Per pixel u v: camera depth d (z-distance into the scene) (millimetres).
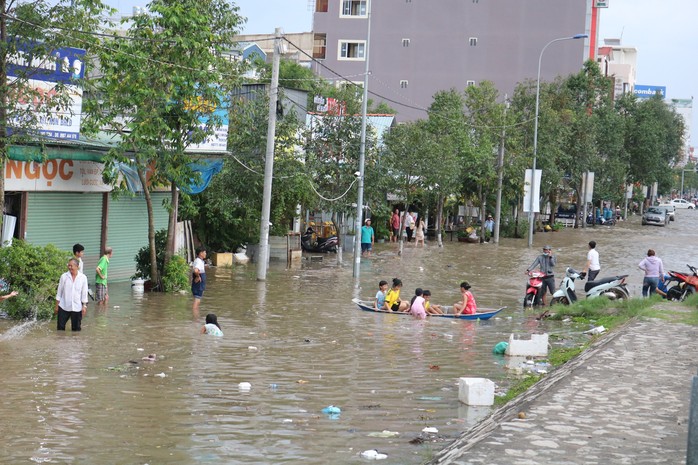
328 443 9500
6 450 8844
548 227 66750
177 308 20672
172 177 22781
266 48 75562
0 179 18219
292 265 33625
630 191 101062
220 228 32875
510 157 52438
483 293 26875
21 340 15414
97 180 23828
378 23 77125
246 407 11070
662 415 10031
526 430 9141
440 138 47750
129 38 21578
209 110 23297
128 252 26484
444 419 10750
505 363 14914
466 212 63281
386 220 50312
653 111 92625
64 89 19438
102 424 10000
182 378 12719
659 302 22078
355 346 16281
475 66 76688
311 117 39281
